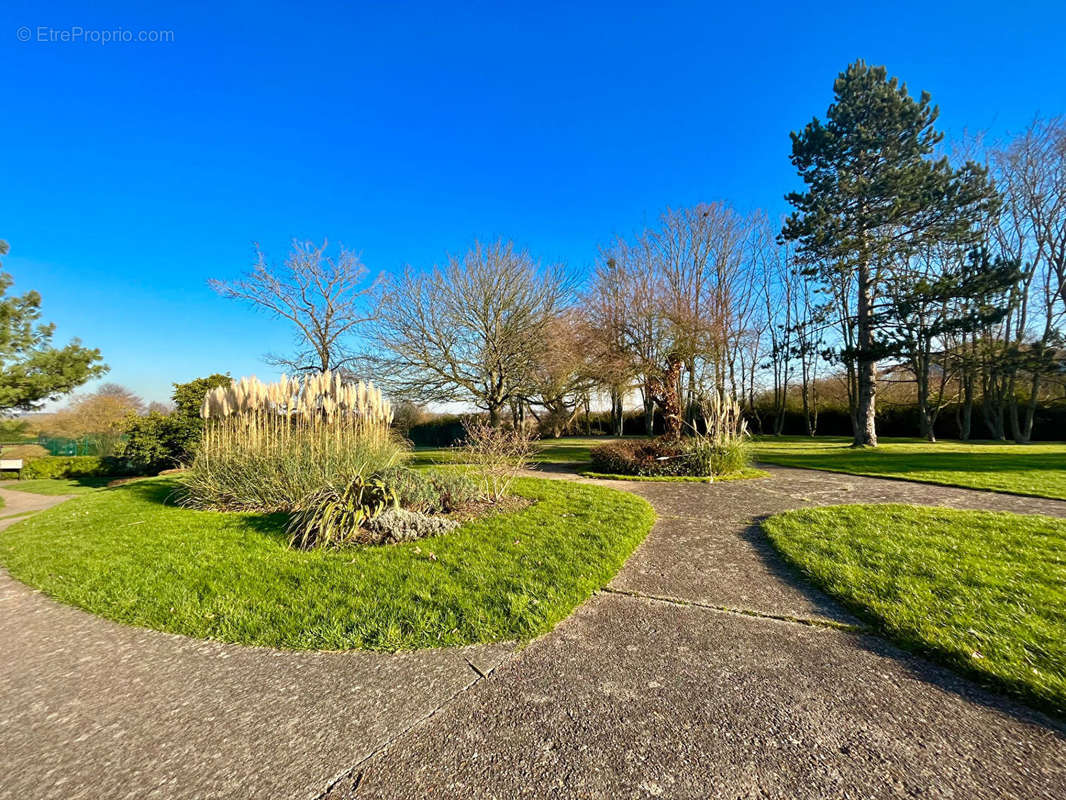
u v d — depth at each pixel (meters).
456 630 2.91
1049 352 17.86
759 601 3.35
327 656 2.69
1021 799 1.59
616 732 1.99
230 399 7.66
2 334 14.23
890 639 2.75
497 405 18.36
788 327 22.77
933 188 15.13
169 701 2.30
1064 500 6.47
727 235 20.73
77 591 3.71
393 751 1.91
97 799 1.69
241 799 1.68
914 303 15.88
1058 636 2.56
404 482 6.00
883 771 1.74
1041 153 18.61
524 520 5.61
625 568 4.09
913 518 5.25
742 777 1.73
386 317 18.33
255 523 5.83
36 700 2.33
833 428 27.00
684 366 14.16
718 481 9.10
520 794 1.68
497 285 17.78
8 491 13.86
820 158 17.03
